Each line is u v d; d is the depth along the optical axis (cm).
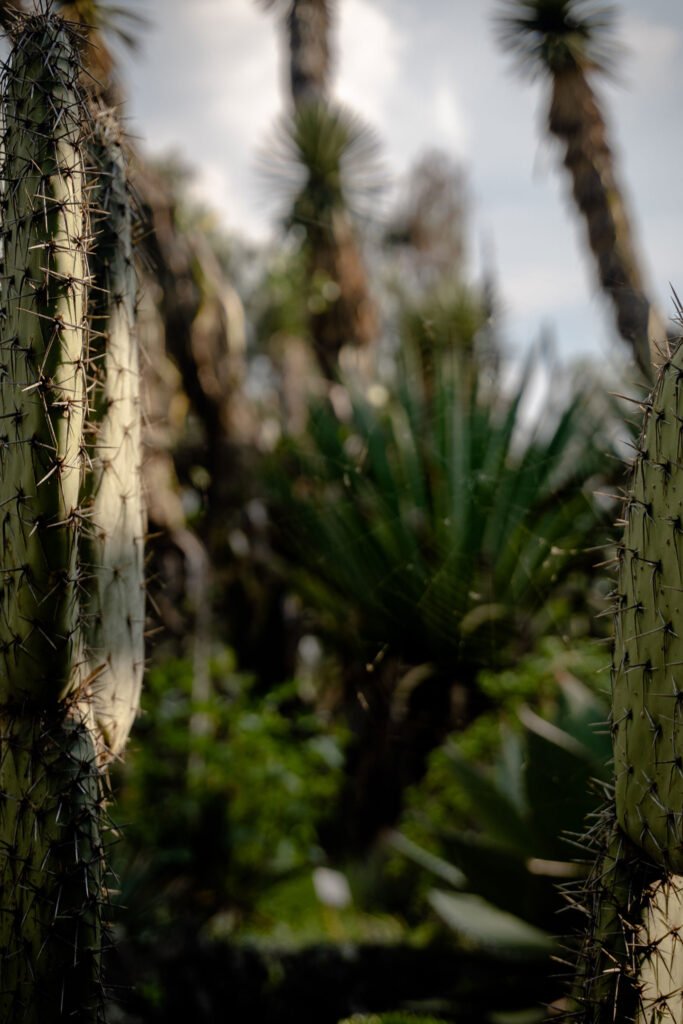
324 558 470
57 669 165
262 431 632
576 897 287
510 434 440
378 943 367
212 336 563
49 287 162
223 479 572
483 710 455
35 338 162
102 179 202
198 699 436
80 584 171
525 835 318
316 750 432
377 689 469
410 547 436
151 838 387
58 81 170
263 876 416
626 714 154
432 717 458
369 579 446
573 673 427
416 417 477
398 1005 331
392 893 464
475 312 552
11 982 161
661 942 159
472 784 326
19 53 173
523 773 298
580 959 168
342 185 686
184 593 497
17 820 165
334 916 454
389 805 481
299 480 534
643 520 154
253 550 561
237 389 578
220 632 564
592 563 417
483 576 419
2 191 177
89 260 196
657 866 155
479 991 299
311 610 548
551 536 414
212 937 378
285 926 429
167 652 493
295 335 773
